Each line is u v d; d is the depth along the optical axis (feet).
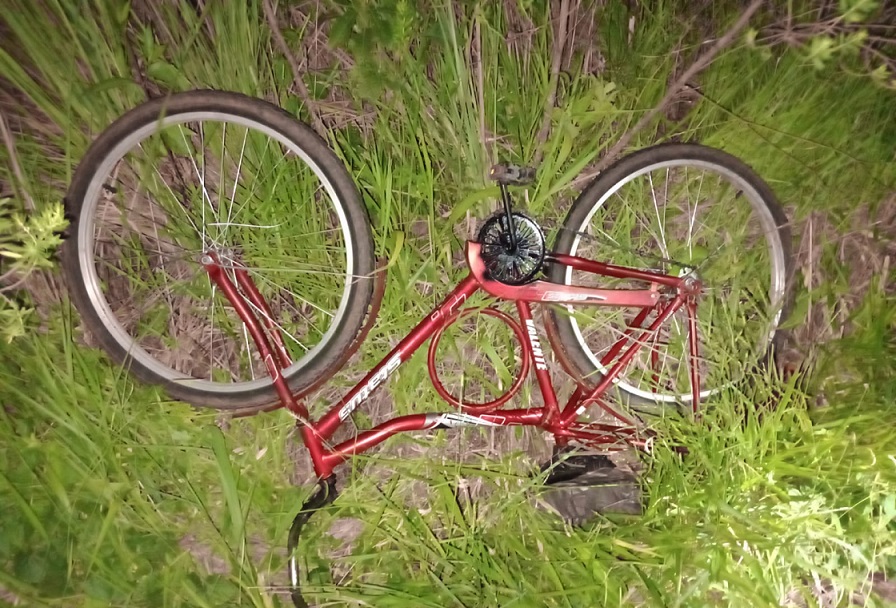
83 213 4.41
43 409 4.48
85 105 4.77
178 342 5.32
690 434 5.12
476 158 5.20
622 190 5.65
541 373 4.77
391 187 5.19
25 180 4.69
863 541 4.50
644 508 4.86
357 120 5.39
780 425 4.97
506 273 4.47
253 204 5.16
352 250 4.68
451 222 4.99
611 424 5.28
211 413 4.91
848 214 5.96
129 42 4.90
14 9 4.50
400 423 4.64
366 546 4.73
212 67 4.98
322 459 4.50
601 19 5.83
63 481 4.46
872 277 5.87
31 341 4.69
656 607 4.28
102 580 4.15
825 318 5.90
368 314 4.91
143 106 4.31
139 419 4.72
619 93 5.74
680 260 5.67
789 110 5.96
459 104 5.20
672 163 5.11
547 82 5.37
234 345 5.44
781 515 4.58
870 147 6.09
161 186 5.04
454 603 4.35
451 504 4.87
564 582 4.40
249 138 5.01
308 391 4.86
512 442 5.42
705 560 4.33
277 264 5.16
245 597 4.32
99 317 4.57
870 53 5.84
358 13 4.66
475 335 5.36
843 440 5.00
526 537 4.83
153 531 4.49
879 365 5.61
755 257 5.77
